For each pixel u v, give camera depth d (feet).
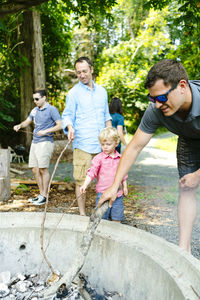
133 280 4.37
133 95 47.47
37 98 10.68
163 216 9.46
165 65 4.00
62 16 27.58
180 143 5.95
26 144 25.05
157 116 4.85
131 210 10.55
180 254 3.85
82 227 5.26
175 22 13.47
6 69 13.23
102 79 46.88
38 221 5.50
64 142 23.31
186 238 5.65
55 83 32.12
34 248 5.31
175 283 3.42
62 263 5.26
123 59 50.55
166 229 8.45
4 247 5.24
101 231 4.98
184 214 5.66
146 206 10.74
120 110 11.36
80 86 8.89
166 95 4.03
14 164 22.07
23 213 5.61
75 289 4.86
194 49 20.18
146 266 4.13
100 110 8.91
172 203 10.25
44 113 10.86
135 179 15.97
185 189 5.66
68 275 4.27
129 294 4.44
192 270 3.50
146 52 52.19
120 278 4.57
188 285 3.36
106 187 7.28
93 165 7.25
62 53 31.71
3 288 4.98
